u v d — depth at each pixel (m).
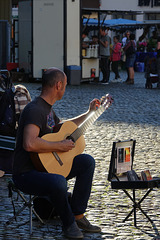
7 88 6.54
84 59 20.86
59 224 5.18
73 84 20.25
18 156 4.77
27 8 20.42
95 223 5.21
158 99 16.30
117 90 18.81
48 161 4.74
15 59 23.30
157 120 12.10
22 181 4.72
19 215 5.40
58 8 19.92
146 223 5.25
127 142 5.23
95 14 21.97
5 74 6.52
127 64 21.92
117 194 6.22
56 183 4.61
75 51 20.45
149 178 5.20
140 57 32.28
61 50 20.14
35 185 4.66
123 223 5.24
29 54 20.56
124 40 29.61
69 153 4.92
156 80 20.19
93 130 10.51
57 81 4.81
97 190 6.38
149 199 6.02
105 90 18.64
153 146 9.18
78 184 4.94
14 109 6.44
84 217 5.00
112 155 5.09
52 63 20.30
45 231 4.97
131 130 10.66
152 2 42.25
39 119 4.69
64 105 14.02
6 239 4.70
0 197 5.98
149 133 10.40
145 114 13.00
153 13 42.59
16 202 5.82
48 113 4.82
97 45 21.47
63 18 19.92
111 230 5.04
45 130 4.79
